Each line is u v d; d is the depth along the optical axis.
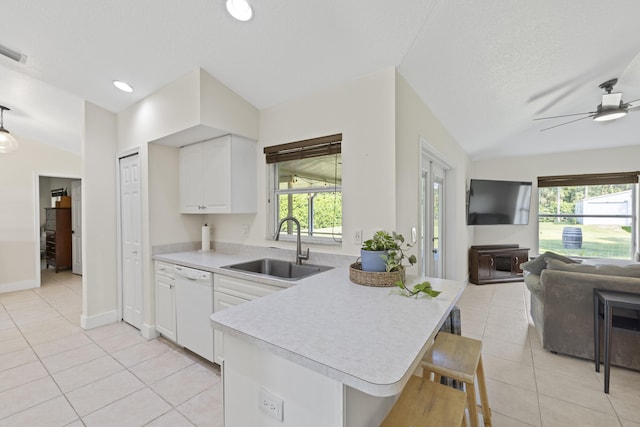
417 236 2.35
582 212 5.05
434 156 2.96
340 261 2.17
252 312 1.15
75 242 5.36
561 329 2.40
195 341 2.31
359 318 1.09
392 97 1.93
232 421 1.07
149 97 2.67
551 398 1.87
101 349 2.51
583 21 1.79
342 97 2.17
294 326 1.01
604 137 4.49
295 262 2.39
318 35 1.76
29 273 4.45
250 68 2.15
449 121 3.10
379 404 1.03
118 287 3.13
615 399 1.85
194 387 1.98
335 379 0.74
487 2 1.52
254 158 2.68
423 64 1.97
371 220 2.03
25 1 1.73
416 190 2.33
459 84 2.33
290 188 2.59
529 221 5.31
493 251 4.81
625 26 1.90
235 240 2.91
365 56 1.87
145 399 1.85
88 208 2.94
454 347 1.28
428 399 1.00
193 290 2.33
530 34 1.84
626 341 2.18
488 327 3.00
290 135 2.46
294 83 2.25
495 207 5.01
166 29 1.87
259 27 1.75
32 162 4.49
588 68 2.46
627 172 4.67
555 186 5.16
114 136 3.13
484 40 1.83
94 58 2.22
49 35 1.99
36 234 4.52
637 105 3.00
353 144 2.11
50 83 2.59
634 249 4.68
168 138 2.59
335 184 2.30
